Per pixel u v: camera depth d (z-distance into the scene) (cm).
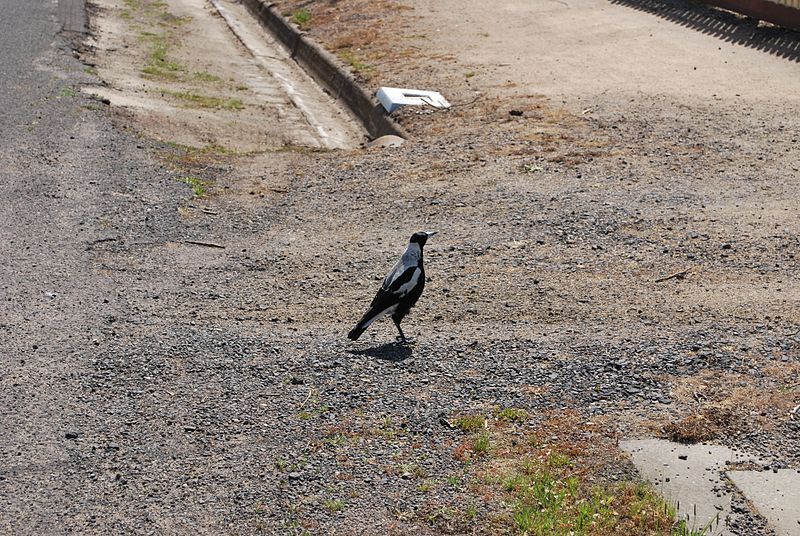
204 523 740
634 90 2008
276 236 1376
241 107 2312
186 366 978
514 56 2380
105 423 874
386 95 2108
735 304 1093
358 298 1155
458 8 2933
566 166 1588
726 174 1510
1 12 2970
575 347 1004
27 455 824
